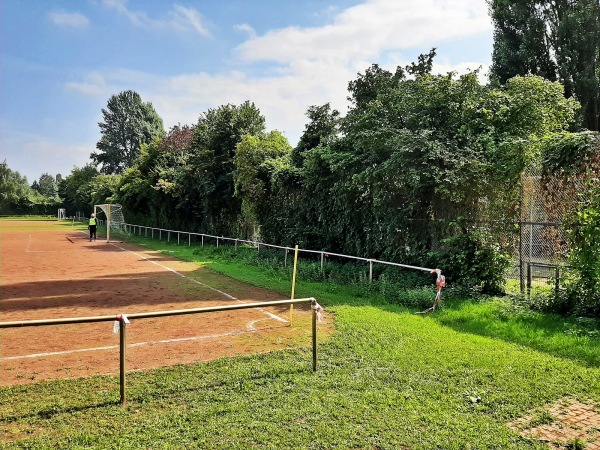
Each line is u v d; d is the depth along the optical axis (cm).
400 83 1379
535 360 632
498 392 529
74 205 7531
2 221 6794
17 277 1484
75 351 702
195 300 1096
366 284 1185
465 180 1052
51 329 839
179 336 786
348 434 429
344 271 1354
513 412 480
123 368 499
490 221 1066
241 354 679
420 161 1123
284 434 429
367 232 1418
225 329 831
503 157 1036
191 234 2659
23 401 507
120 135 8531
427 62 1562
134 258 2059
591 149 890
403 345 701
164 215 3459
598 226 821
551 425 456
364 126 1336
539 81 1217
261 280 1355
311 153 1586
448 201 1152
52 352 696
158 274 1537
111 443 414
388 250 1296
